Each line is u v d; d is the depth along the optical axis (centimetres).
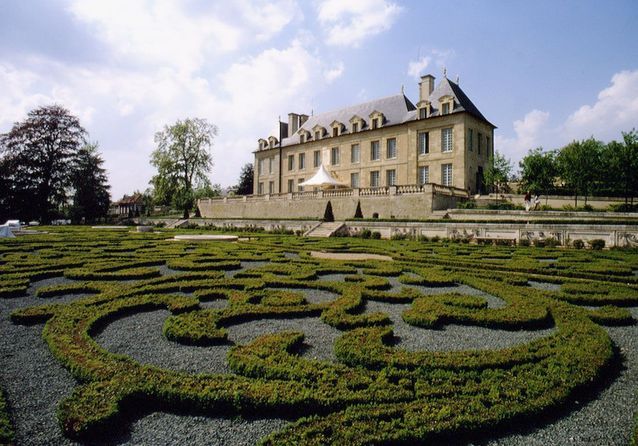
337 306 759
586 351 520
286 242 2286
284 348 524
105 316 689
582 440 363
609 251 1856
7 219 5666
